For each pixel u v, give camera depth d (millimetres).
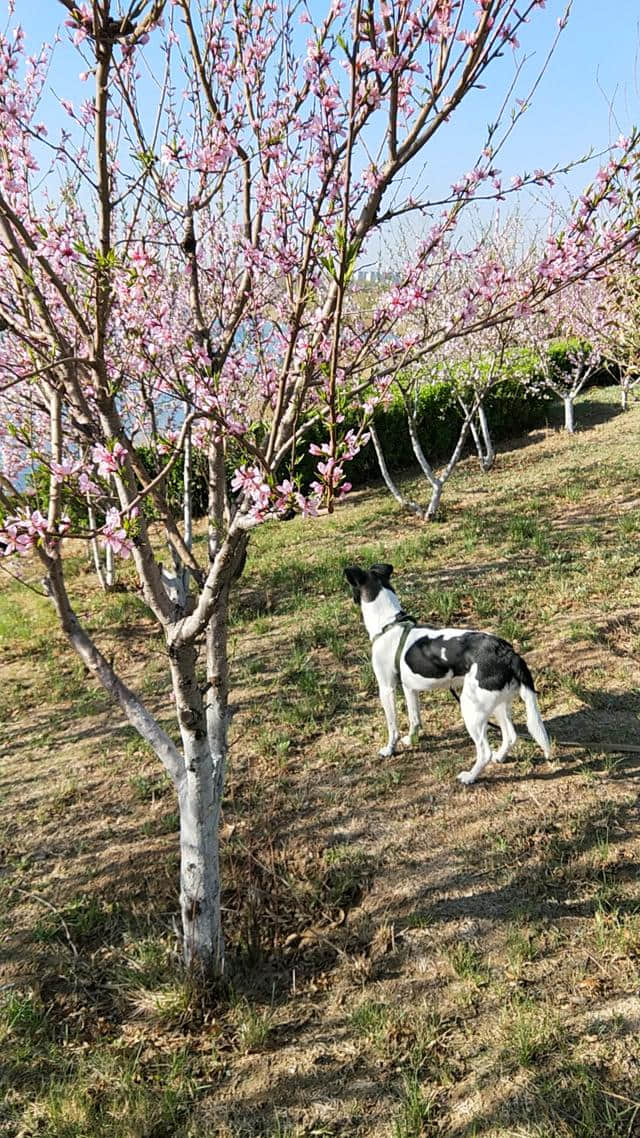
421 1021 3320
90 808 5207
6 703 7027
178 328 3461
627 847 4145
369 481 14070
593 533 8641
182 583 3867
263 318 3979
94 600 9391
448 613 7125
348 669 6582
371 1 2178
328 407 2604
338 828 4645
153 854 4664
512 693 4660
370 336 2928
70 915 4270
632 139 2441
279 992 3650
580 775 4770
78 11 2312
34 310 3848
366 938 3867
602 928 3619
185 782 3555
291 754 5461
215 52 3488
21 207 3369
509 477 12133
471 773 4840
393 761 5242
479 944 3693
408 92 2674
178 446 3178
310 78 2428
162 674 7215
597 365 15391
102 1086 3238
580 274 2721
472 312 2896
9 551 2551
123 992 3705
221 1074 3256
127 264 3018
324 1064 3227
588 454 12656
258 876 4309
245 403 4273
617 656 6008
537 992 3375
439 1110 2943
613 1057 3016
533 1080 2979
